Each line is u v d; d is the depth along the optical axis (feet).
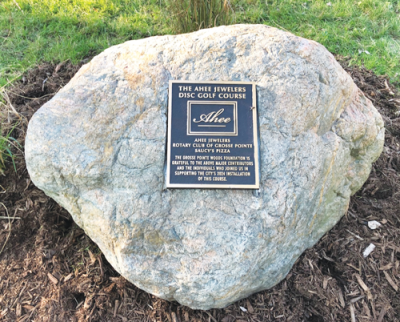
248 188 2.64
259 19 6.19
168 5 5.53
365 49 5.80
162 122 2.80
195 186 2.63
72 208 2.80
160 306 2.97
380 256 3.33
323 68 3.03
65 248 3.39
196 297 2.63
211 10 4.60
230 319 2.92
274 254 2.74
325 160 2.91
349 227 3.55
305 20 6.22
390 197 3.85
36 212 3.65
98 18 5.98
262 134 2.79
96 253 3.32
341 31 6.07
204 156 2.70
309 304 3.06
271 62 2.97
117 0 6.34
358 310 3.02
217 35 3.10
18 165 3.95
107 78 2.93
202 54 3.00
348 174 3.33
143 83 2.89
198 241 2.56
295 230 2.83
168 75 2.93
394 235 3.48
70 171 2.65
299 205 2.74
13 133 4.24
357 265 3.27
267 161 2.72
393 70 5.50
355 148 3.27
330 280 3.17
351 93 3.24
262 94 2.88
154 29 5.87
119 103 2.81
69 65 5.22
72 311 3.02
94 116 2.77
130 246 2.60
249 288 2.80
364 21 6.24
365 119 3.22
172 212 2.61
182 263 2.58
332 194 3.22
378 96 5.00
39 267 3.30
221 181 2.65
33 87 4.86
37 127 2.74
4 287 3.21
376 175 4.03
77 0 6.28
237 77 2.92
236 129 2.77
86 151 2.68
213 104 2.82
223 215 2.60
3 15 6.00
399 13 6.48
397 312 3.01
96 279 3.16
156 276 2.60
